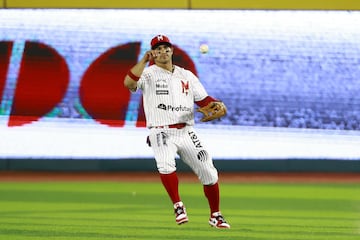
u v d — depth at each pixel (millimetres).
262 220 33500
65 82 57469
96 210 37031
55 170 57594
